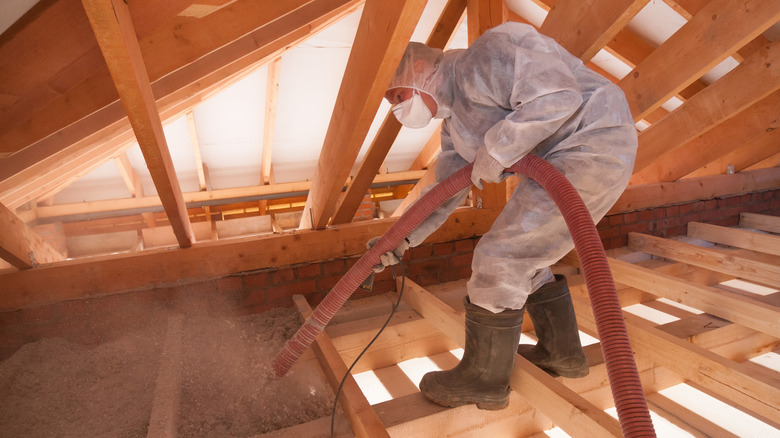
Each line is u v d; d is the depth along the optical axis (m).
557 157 1.27
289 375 1.67
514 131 1.16
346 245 2.29
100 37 1.06
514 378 1.47
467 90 1.30
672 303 2.55
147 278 2.02
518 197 1.33
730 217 3.43
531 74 1.17
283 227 5.71
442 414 1.45
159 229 5.27
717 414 1.69
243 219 5.56
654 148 2.80
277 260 2.19
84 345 1.94
